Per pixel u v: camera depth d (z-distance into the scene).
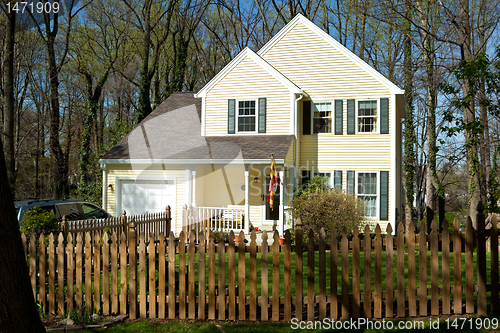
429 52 18.73
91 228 9.51
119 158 17.28
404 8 20.84
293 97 17.14
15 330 4.32
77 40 29.83
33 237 6.29
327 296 5.59
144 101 25.92
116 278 5.92
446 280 5.64
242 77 17.84
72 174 30.52
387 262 5.58
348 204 13.23
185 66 32.22
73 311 5.78
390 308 5.57
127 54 34.97
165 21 32.31
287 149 15.77
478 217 5.76
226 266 9.16
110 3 31.45
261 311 5.59
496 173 17.69
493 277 5.76
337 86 17.36
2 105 23.31
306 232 13.07
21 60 26.64
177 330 5.34
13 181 18.52
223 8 35.59
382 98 16.80
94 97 25.23
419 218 31.83
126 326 5.53
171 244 5.75
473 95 9.34
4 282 4.28
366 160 16.95
